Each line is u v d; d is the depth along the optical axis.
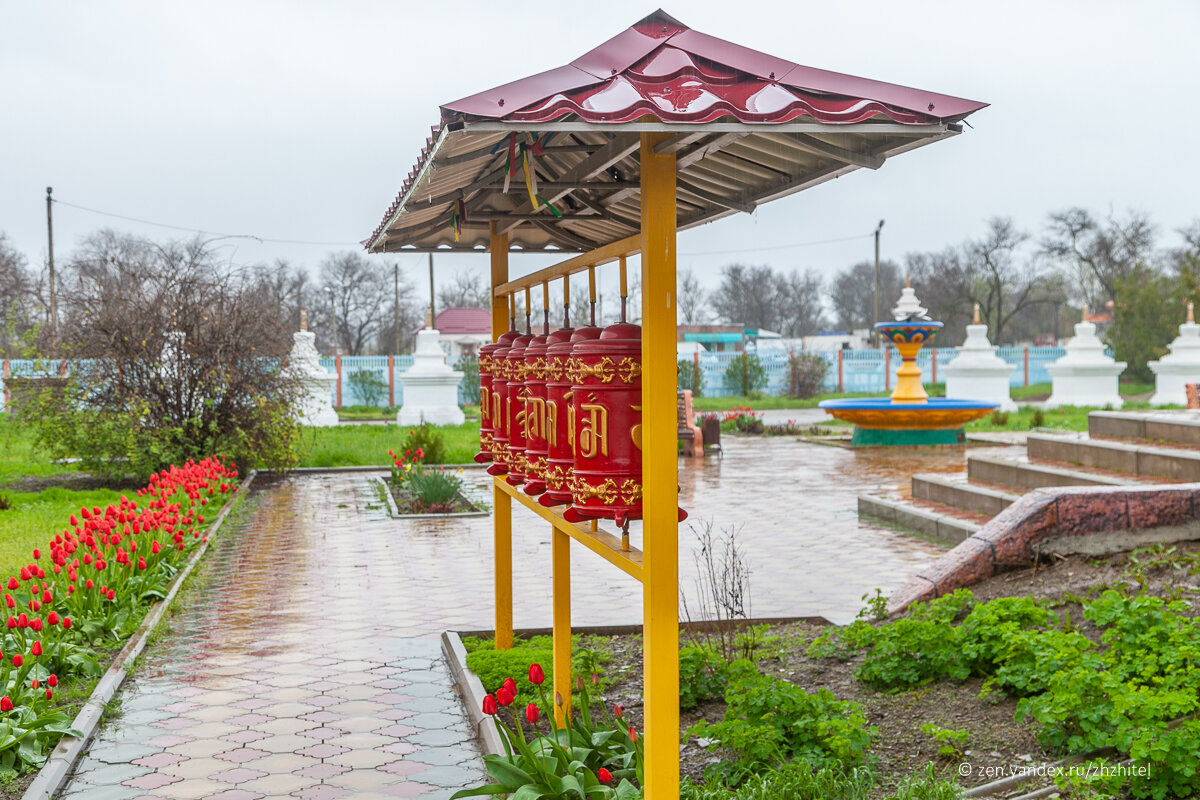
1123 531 7.25
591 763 4.24
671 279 3.13
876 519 12.64
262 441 17.16
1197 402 20.34
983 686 5.15
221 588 8.96
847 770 4.32
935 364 47.06
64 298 16.42
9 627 6.15
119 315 16.08
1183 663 4.68
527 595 8.63
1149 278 49.00
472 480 17.19
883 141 3.11
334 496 15.40
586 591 8.73
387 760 4.99
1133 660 4.73
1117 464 11.59
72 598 7.08
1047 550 7.20
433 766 4.91
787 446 23.75
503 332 5.82
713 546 10.74
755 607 7.95
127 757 5.03
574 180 4.16
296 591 8.82
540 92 2.92
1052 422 27.77
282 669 6.50
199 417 16.55
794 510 13.42
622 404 3.40
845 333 80.31
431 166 3.27
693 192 4.61
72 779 4.76
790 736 4.55
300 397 18.12
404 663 6.63
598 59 3.28
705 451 22.12
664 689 3.20
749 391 45.97
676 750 3.21
